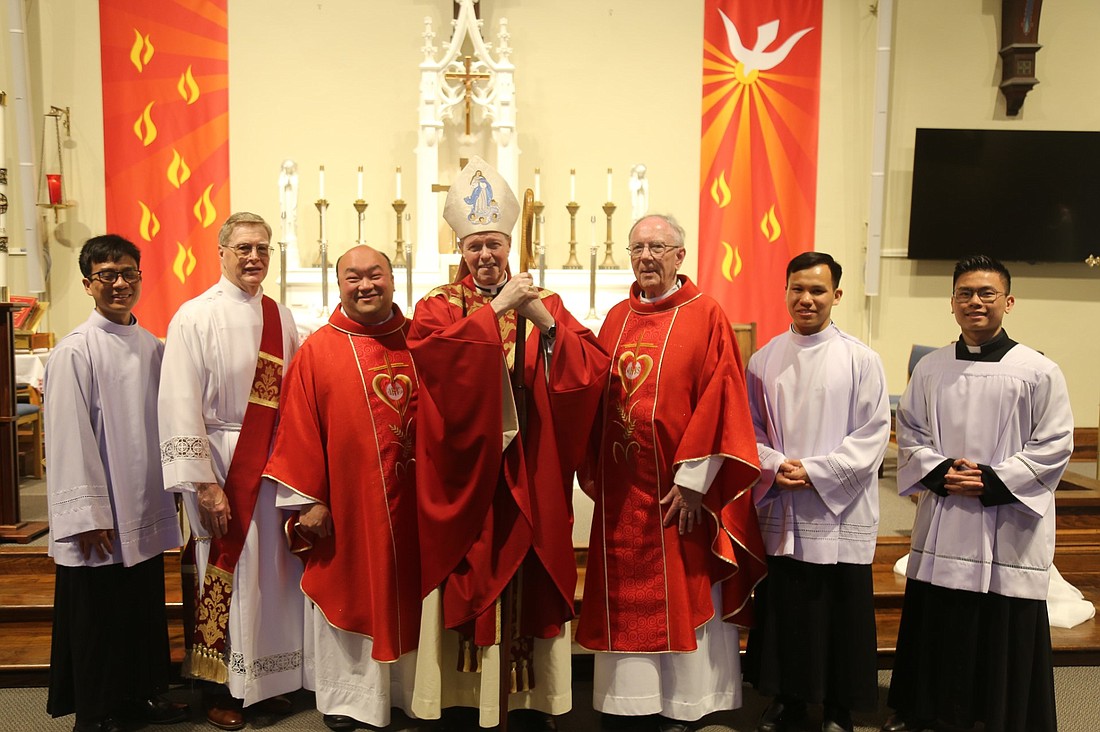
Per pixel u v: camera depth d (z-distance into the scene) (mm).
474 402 2494
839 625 2775
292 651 2936
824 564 2752
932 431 2861
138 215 6238
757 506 2871
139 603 2826
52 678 2775
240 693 2818
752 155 6586
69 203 6211
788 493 2809
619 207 6633
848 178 6738
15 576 3881
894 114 6703
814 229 6684
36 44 6238
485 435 2520
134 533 2783
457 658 2785
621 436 2781
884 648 3371
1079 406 6867
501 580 2604
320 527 2787
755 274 6641
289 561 2928
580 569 3682
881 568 4062
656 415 2734
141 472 2830
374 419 2783
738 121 6570
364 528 2777
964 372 2811
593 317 4668
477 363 2471
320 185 5875
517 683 2738
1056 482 2695
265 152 6402
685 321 2791
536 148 6562
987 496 2682
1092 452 6719
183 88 6242
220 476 2854
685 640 2709
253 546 2822
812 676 2756
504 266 2705
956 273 2830
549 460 2643
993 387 2754
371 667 2795
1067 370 6859
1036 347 6852
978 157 6598
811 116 6582
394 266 5430
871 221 6496
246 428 2830
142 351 2896
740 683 2910
